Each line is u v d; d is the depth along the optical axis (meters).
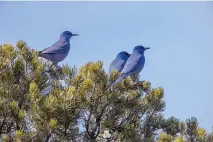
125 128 13.59
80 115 12.33
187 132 14.91
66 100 11.12
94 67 12.43
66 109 11.03
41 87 13.09
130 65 14.61
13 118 12.59
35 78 13.16
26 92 13.32
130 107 13.56
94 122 13.14
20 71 13.52
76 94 11.41
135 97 13.57
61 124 11.36
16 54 13.87
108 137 13.63
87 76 12.60
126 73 14.23
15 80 13.52
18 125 12.73
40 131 11.40
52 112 11.03
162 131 15.62
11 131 12.92
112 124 13.06
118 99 13.11
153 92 14.51
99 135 13.63
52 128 10.96
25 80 13.36
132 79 14.45
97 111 13.04
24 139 11.61
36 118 11.34
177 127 15.71
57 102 11.05
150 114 15.27
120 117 13.57
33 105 11.34
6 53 13.76
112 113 13.25
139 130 14.98
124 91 13.34
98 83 12.50
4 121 12.77
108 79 12.88
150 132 15.43
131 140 13.94
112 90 12.98
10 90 13.23
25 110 13.26
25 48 14.01
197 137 14.40
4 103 12.66
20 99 13.35
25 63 13.82
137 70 14.67
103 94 12.58
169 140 12.48
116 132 13.56
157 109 14.68
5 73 13.27
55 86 12.62
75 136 12.33
